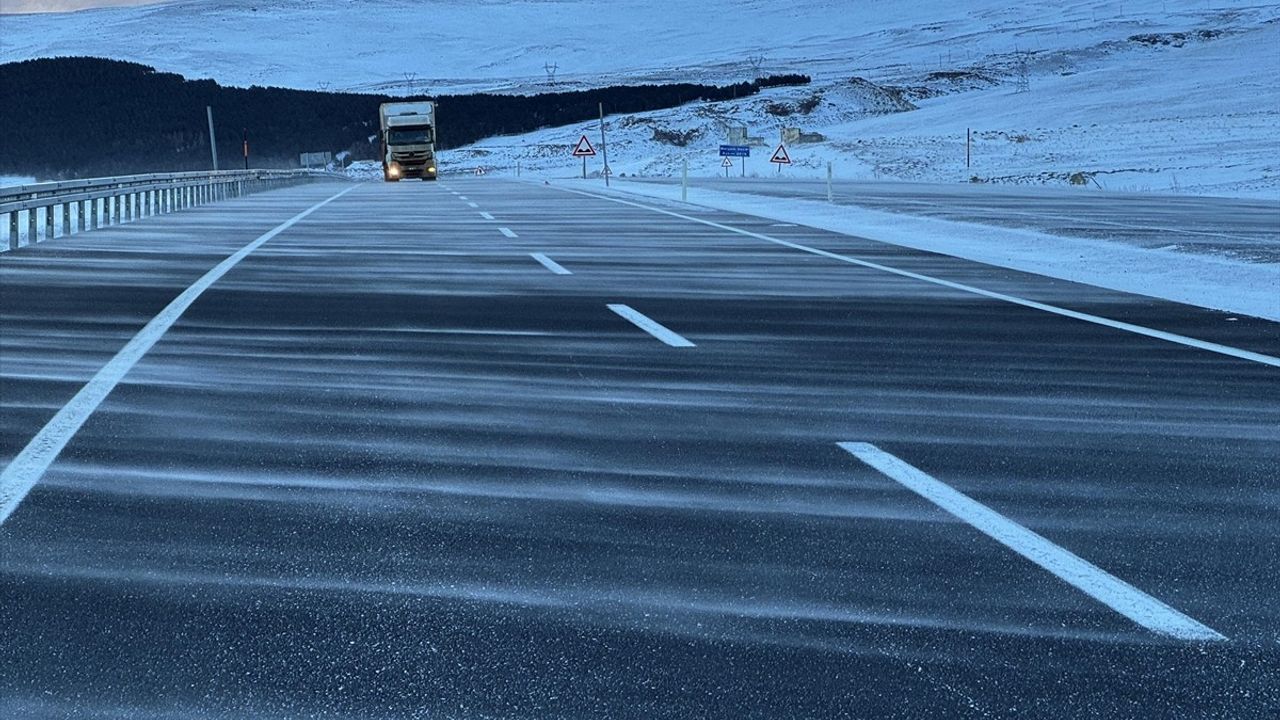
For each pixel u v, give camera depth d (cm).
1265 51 16762
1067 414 788
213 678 393
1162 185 5847
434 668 401
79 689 385
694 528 544
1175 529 547
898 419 769
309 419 757
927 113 15375
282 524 550
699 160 11169
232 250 1984
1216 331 1152
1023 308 1312
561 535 535
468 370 930
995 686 387
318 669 400
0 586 472
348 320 1190
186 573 488
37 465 643
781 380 898
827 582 479
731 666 402
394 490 603
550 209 3362
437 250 1997
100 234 2367
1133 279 1623
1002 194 4375
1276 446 706
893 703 375
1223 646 419
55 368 927
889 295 1423
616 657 409
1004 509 575
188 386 859
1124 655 411
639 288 1471
